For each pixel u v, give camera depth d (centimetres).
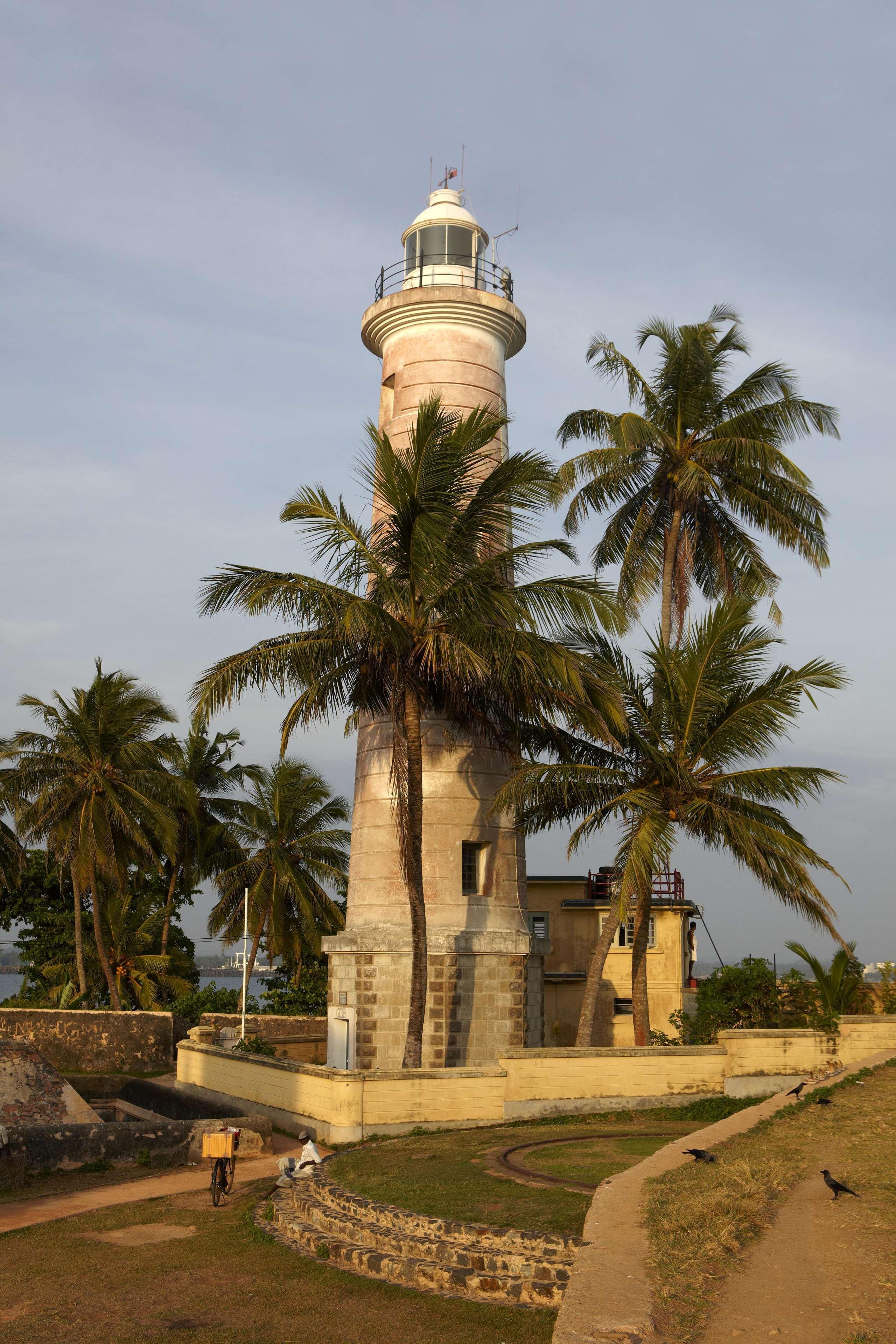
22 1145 1800
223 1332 1033
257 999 4434
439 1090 2020
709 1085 2273
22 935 5088
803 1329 767
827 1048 2402
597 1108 2156
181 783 4306
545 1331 993
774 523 2975
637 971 2556
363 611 2030
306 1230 1339
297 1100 2119
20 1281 1239
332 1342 997
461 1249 1159
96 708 4122
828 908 2391
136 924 4888
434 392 2870
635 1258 920
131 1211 1566
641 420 2891
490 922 2603
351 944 2577
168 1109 2602
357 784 2792
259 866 4669
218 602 2183
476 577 2177
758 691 2505
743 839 2355
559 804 2581
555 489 2242
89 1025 3634
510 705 2430
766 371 2992
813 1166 1313
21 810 4128
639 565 3102
